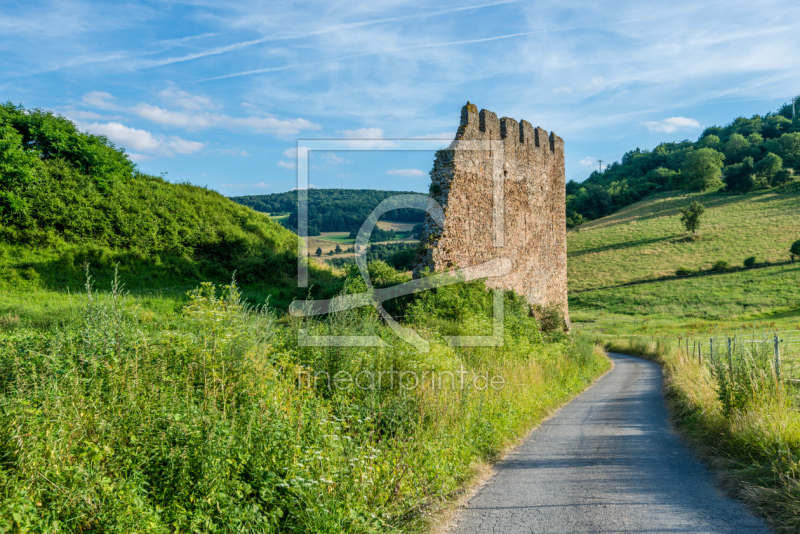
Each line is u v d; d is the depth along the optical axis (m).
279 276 34.03
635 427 9.98
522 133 26.12
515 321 17.80
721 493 5.45
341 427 5.79
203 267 31.89
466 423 7.71
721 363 9.02
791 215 85.81
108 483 3.51
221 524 3.71
